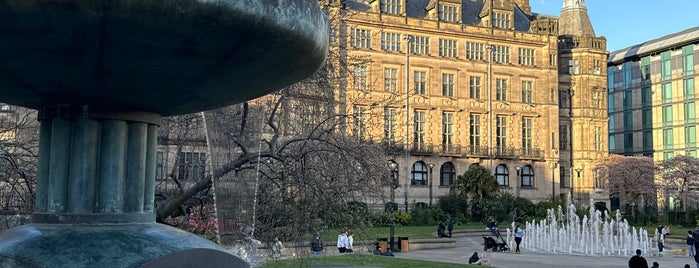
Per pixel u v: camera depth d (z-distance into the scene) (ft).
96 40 11.71
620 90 320.91
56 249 14.80
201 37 11.93
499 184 221.66
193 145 50.60
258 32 12.23
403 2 214.90
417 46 216.74
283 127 53.72
